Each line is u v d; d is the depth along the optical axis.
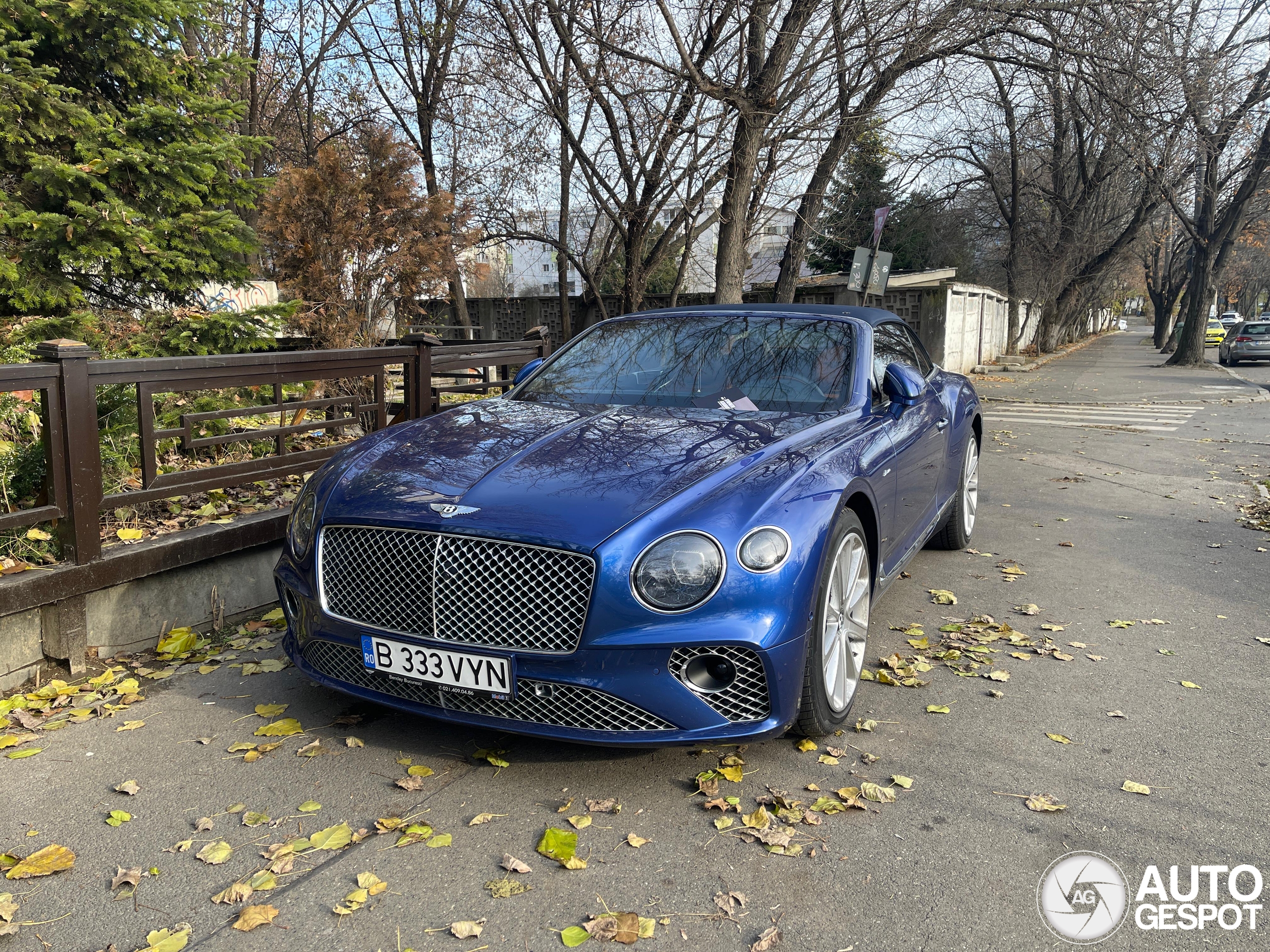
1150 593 4.79
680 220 14.79
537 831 2.45
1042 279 32.84
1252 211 28.31
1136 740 3.05
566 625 2.49
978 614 4.41
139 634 3.68
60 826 2.46
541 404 3.72
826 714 2.88
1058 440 11.04
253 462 4.17
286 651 3.12
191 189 6.84
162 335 6.23
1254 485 7.96
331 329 7.57
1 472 3.78
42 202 6.42
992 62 13.34
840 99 11.89
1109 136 13.87
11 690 3.28
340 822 2.48
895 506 3.62
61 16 6.52
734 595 2.49
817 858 2.34
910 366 4.10
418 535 2.64
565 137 14.42
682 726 2.52
